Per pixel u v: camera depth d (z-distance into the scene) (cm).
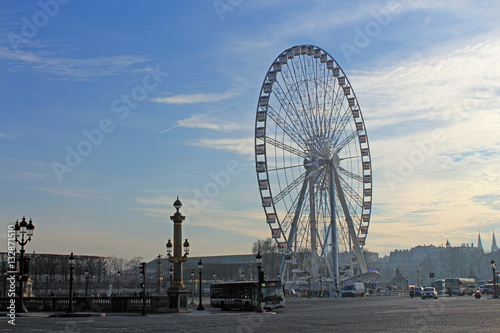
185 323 4031
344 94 10681
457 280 12750
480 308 5844
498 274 12875
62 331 3145
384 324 3678
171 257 5781
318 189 10225
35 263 16788
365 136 11438
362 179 11319
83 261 18738
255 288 6450
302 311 6050
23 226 5294
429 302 8062
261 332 3125
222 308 7100
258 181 10006
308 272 10844
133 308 5847
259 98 10125
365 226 11475
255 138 10006
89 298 5906
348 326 3544
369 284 14462
